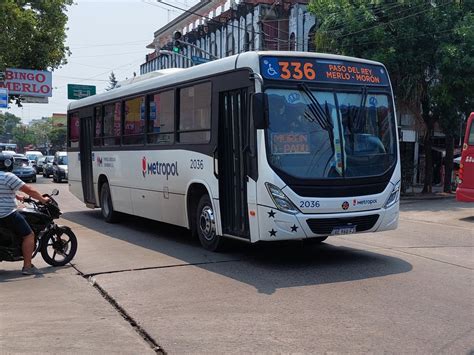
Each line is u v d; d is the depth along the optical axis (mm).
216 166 8891
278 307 6059
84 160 15383
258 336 5125
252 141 7910
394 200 8547
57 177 32969
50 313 5996
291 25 33312
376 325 5402
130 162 12305
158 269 8094
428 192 24906
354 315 5734
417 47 22109
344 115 8281
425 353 4664
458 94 22078
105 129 13797
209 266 8266
